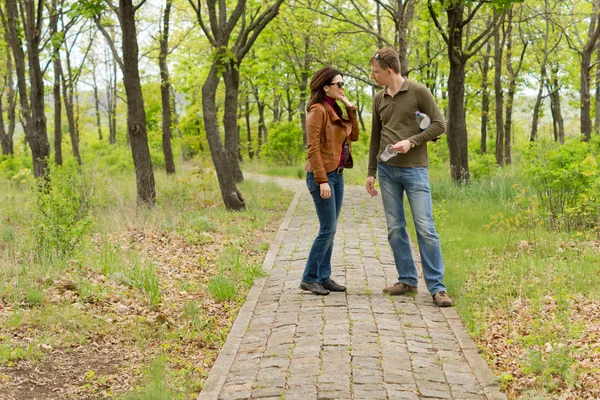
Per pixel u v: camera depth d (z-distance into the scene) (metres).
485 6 14.83
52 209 8.35
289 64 24.89
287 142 30.03
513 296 6.31
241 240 9.59
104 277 7.07
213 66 13.26
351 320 5.61
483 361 4.76
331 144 6.23
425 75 25.11
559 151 10.03
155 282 6.66
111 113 49.47
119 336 5.53
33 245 8.07
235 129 18.73
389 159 6.32
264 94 30.91
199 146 37.00
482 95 28.39
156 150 35.78
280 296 6.53
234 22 13.47
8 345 5.07
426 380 4.41
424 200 6.25
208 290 6.86
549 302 5.98
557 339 4.79
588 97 18.20
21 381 4.54
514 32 24.44
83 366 4.88
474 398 4.18
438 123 6.12
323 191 6.18
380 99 6.41
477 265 7.44
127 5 13.11
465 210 11.47
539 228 9.24
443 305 6.06
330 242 6.49
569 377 4.24
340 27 20.48
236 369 4.71
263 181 21.09
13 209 11.87
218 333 5.63
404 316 5.77
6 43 19.38
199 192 14.72
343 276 7.26
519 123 40.00
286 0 18.73
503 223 9.45
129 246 8.80
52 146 48.75
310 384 4.31
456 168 15.35
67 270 7.38
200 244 9.40
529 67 27.72
